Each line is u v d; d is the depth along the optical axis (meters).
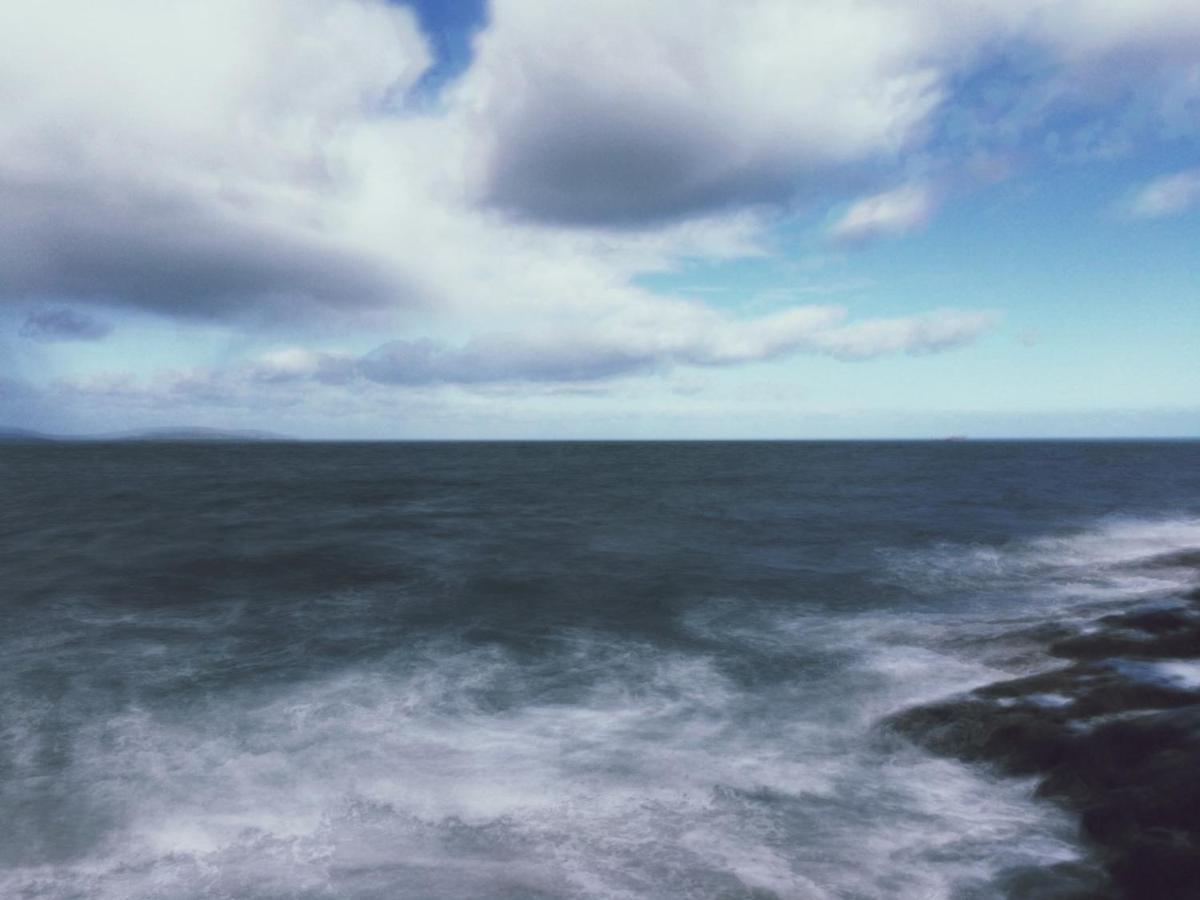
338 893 5.71
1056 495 44.69
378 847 6.40
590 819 6.93
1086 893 5.62
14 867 6.06
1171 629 11.41
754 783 7.69
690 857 6.27
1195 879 5.31
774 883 5.89
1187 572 18.73
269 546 23.94
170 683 10.73
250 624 14.30
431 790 7.48
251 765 8.02
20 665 11.52
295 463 102.44
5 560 21.02
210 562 20.89
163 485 55.53
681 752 8.47
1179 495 44.34
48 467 86.94
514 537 26.89
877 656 12.24
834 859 6.26
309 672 11.30
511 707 9.88
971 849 6.39
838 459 111.88
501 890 5.76
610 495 46.59
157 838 6.53
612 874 6.01
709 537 26.91
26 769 7.85
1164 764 6.66
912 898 5.70
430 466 93.50
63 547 23.41
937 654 12.27
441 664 11.78
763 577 19.23
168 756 8.23
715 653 12.50
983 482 57.75
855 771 8.00
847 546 24.52
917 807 7.17
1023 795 7.34
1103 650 10.98
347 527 29.50
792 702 10.12
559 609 15.74
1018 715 8.52
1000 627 13.51
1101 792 6.86
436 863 6.15
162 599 16.39
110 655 12.12
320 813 7.00
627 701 10.16
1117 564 20.19
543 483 58.84
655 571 20.06
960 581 18.58
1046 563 21.00
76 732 8.88
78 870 6.03
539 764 8.11
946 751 8.35
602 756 8.34
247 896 5.67
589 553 23.16
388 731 8.99
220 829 6.68
